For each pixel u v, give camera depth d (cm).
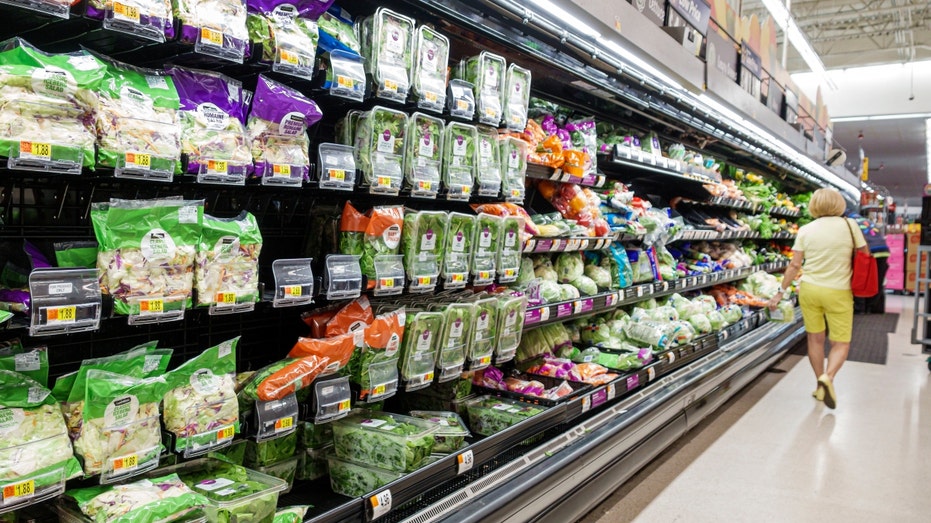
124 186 177
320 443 216
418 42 211
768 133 528
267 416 166
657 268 422
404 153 207
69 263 134
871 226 1134
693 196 511
